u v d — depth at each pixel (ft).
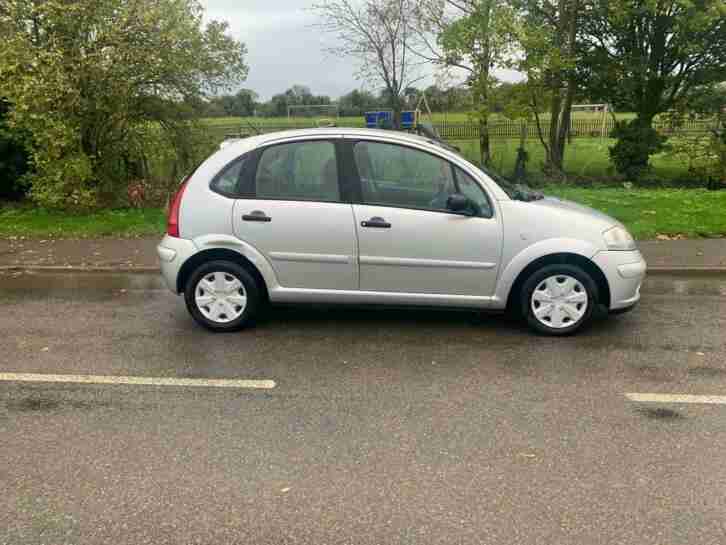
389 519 10.16
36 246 32.30
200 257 19.15
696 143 57.62
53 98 35.65
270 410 14.10
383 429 13.16
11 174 43.78
